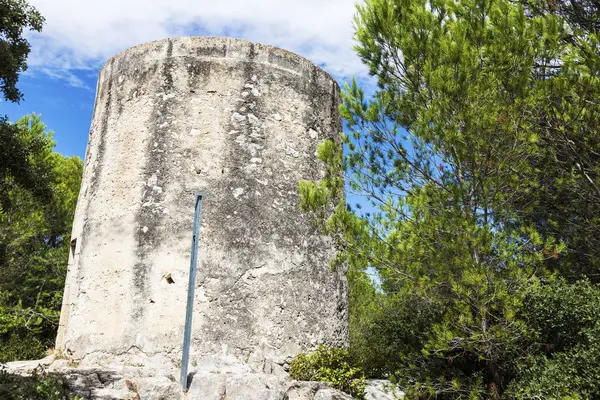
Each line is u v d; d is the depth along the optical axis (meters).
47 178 11.28
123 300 8.34
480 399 7.11
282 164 9.41
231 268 8.48
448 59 7.20
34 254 17.16
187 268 8.39
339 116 10.98
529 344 7.32
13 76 9.48
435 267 6.83
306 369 8.10
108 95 9.98
